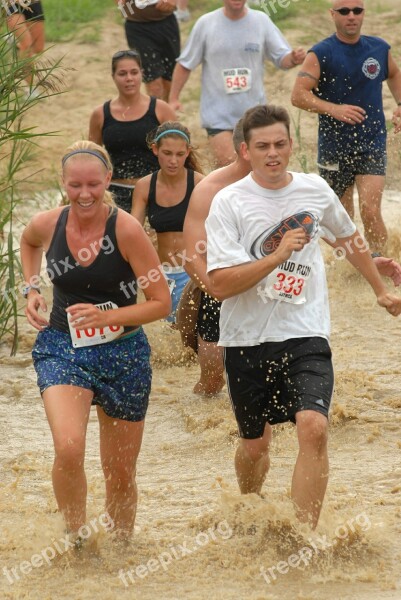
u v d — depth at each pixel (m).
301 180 7.15
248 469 7.55
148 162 13.26
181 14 26.47
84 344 6.90
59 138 21.89
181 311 10.34
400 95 13.93
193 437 9.78
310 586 6.62
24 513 8.09
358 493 8.17
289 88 23.95
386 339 12.09
